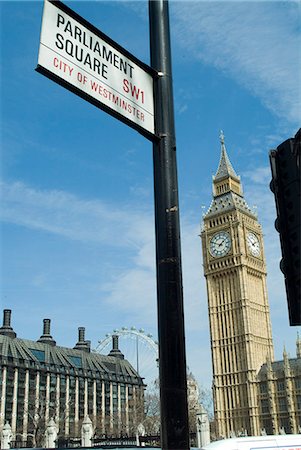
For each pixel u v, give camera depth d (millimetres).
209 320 169125
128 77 7699
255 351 160250
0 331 194500
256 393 155500
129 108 7539
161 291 6949
